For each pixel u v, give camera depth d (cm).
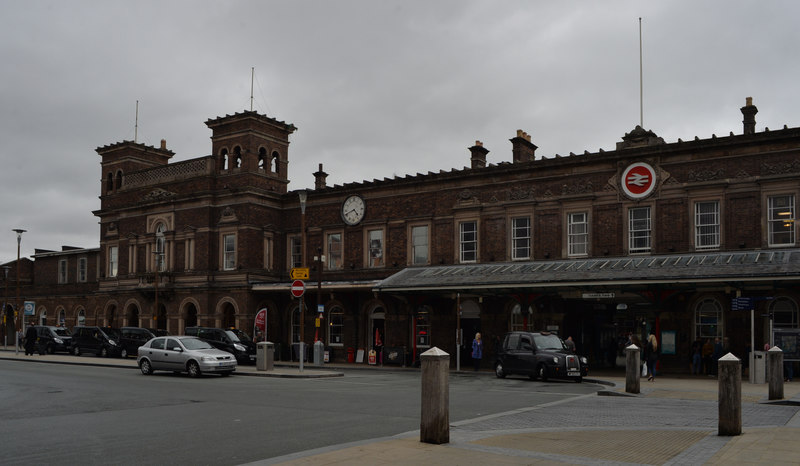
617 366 3362
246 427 1323
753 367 2334
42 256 6272
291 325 4259
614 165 3244
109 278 5028
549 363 2542
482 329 3506
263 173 4444
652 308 2873
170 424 1370
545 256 3391
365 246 4038
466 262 3650
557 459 966
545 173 3431
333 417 1473
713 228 2992
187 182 4575
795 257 2617
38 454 1057
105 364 3397
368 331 3956
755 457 964
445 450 1015
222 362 2714
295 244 4412
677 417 1497
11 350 5309
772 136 2852
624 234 3186
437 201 3781
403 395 1972
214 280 4372
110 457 1030
